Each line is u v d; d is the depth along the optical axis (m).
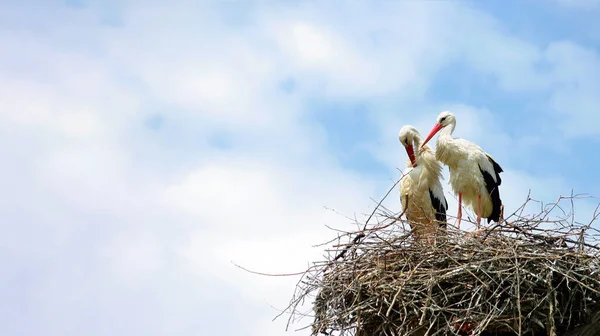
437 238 10.63
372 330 10.34
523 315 9.70
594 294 9.68
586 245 10.02
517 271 9.55
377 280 10.28
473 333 9.42
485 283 9.75
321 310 10.51
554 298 9.58
